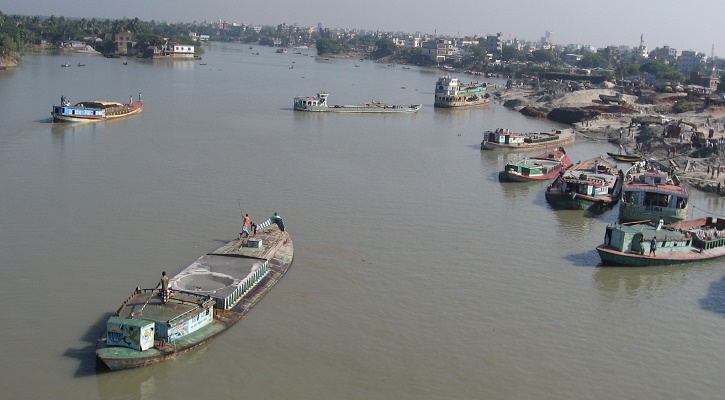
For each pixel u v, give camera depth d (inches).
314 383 1786.4
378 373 1845.5
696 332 2174.0
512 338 2073.1
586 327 2172.7
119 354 1770.4
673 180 3806.6
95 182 3582.7
